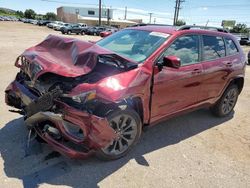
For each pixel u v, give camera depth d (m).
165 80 3.90
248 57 16.14
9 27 39.22
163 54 3.94
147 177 3.43
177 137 4.58
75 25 40.69
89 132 3.18
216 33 5.08
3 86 6.50
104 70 3.47
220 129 5.09
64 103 3.19
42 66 3.31
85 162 3.58
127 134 3.70
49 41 4.01
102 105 3.31
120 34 4.76
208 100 5.02
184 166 3.75
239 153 4.25
